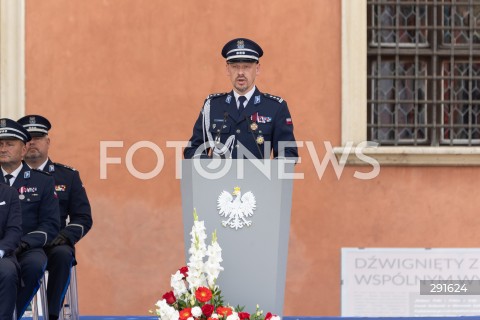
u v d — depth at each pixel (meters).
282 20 24.31
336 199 24.17
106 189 24.19
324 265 24.12
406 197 24.17
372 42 24.64
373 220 24.17
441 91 24.67
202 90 24.33
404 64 24.69
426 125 24.67
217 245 14.72
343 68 24.12
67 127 24.23
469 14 24.67
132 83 24.33
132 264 24.09
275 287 14.91
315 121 24.25
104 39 24.31
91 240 24.08
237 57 15.87
